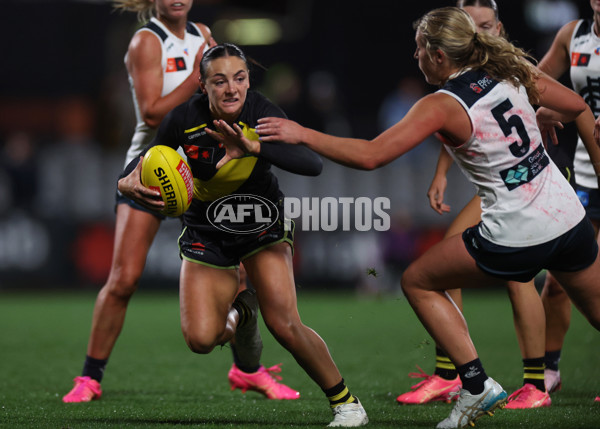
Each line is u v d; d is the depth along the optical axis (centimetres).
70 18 6438
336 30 6034
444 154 1878
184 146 1484
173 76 1892
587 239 1415
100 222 4916
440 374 1797
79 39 6469
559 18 5516
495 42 1412
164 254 4831
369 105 6069
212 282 1530
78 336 3203
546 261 1397
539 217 1377
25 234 4847
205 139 1469
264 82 5784
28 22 6462
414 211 4703
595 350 2688
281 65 5894
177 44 1908
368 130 5197
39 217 4853
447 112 1362
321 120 4891
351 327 3469
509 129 1383
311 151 1408
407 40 6031
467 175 1442
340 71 6050
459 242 1423
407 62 6044
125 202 1894
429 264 1436
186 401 1833
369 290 4666
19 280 4859
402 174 4694
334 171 4656
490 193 1399
